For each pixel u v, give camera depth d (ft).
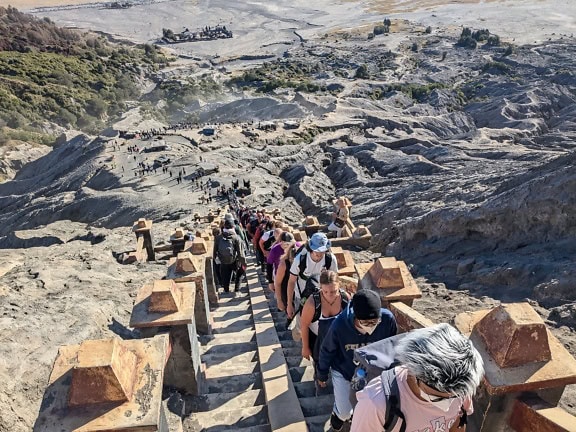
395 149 215.10
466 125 361.30
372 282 18.33
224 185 181.98
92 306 30.01
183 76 609.42
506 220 44.88
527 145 218.18
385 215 72.95
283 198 160.04
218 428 19.24
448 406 9.10
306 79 540.52
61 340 25.57
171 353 19.56
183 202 164.45
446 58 597.52
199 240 39.81
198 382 20.97
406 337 9.29
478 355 8.93
